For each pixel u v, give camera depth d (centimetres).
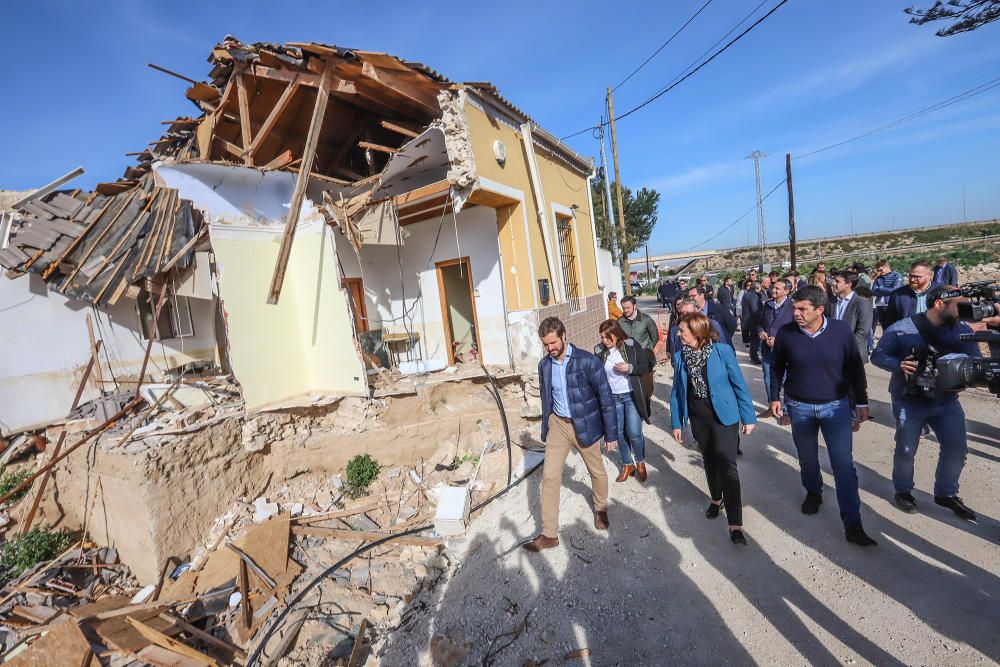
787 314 639
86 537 644
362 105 842
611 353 508
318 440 705
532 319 765
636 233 3362
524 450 671
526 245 781
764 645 292
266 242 731
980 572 317
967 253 3275
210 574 529
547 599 369
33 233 838
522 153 826
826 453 528
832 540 371
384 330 938
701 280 1120
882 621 293
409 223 901
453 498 534
